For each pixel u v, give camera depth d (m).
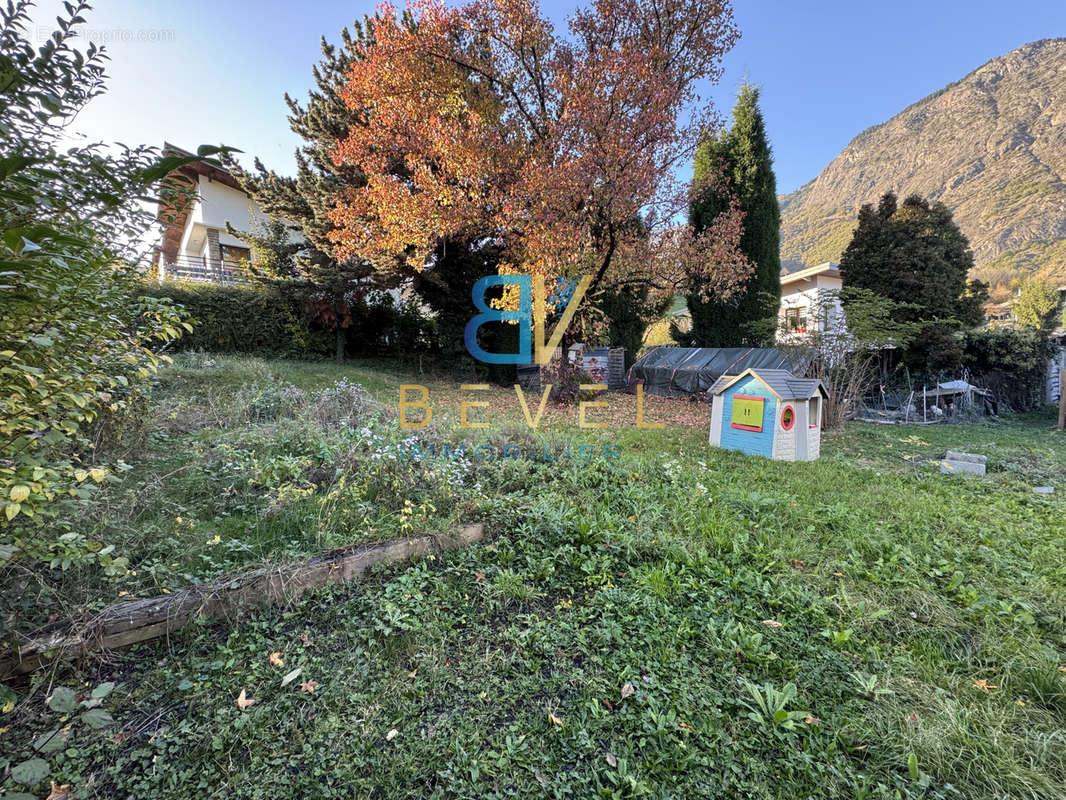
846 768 1.41
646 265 9.42
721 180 11.63
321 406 5.05
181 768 1.35
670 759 1.43
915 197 11.38
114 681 1.66
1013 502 3.92
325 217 10.03
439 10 7.80
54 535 1.98
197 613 1.91
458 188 7.74
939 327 10.12
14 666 1.58
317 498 3.02
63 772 1.32
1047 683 1.76
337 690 1.66
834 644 1.99
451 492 3.18
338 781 1.33
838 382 8.05
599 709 1.61
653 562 2.64
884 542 2.98
